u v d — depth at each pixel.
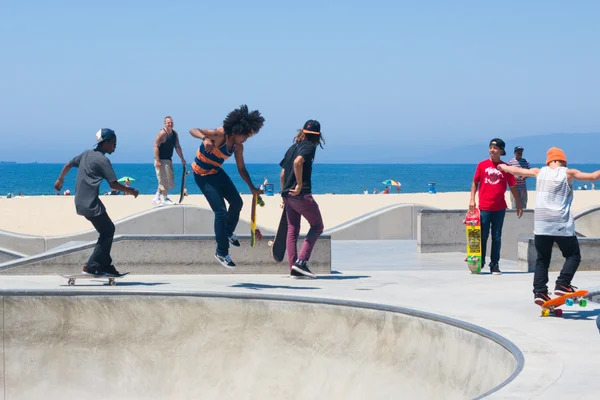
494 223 12.03
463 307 8.78
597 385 5.50
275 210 28.58
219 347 8.88
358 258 15.33
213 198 10.09
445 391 7.16
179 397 8.82
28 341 9.20
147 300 9.12
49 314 9.21
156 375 8.98
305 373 8.45
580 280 11.20
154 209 18.89
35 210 28.02
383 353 7.96
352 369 8.12
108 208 27.36
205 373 8.84
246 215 27.16
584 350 6.59
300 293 9.56
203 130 9.83
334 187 128.25
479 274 11.98
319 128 10.88
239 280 11.02
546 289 8.15
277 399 8.48
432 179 176.00
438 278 11.45
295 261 11.30
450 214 16.25
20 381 9.15
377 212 19.94
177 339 9.04
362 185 138.12
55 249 12.70
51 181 159.38
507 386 5.46
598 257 12.33
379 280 11.16
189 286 10.31
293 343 8.62
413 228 20.05
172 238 11.60
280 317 8.73
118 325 9.16
